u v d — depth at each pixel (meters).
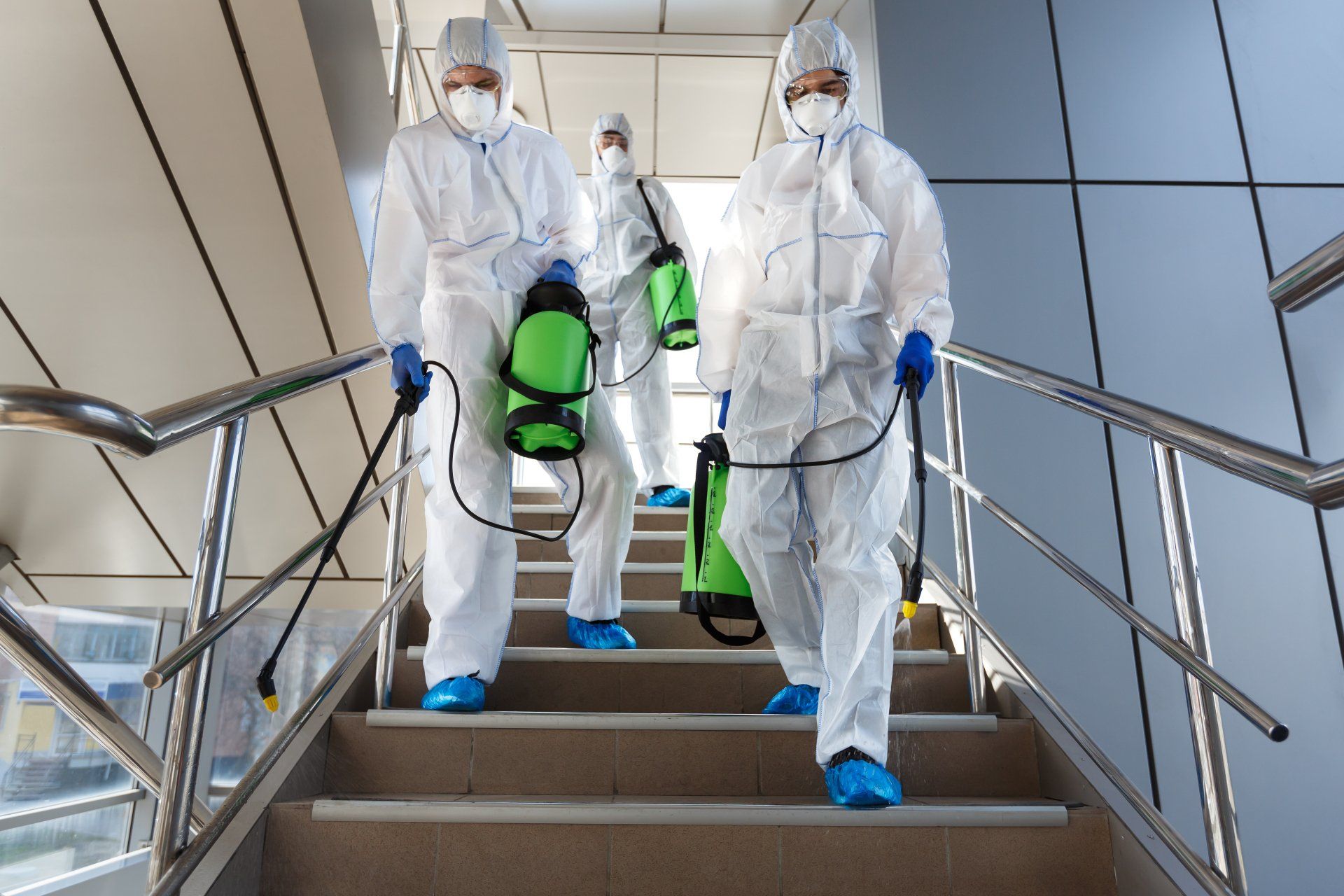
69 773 3.87
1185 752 2.70
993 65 3.40
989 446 2.95
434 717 1.71
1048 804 1.56
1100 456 2.96
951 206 3.24
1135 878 1.40
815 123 1.76
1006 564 2.85
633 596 2.58
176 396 2.72
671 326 3.13
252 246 2.42
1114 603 1.53
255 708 5.36
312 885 1.39
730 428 1.71
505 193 1.93
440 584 1.85
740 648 2.35
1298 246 3.25
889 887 1.42
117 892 3.75
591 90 4.32
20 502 2.94
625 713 1.91
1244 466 1.17
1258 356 3.12
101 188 2.27
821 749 1.53
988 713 2.04
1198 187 3.29
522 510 2.95
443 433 1.88
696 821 1.43
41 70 2.06
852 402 1.63
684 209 5.05
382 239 1.79
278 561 3.30
